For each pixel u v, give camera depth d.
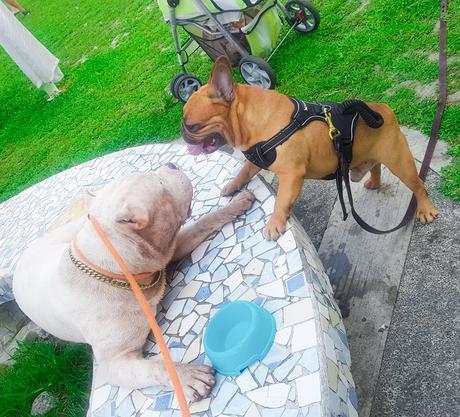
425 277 0.93
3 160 2.32
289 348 0.67
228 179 1.04
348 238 1.07
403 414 0.79
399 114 1.25
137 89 2.16
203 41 1.70
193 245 0.91
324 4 1.86
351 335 0.91
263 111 0.87
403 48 1.46
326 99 1.45
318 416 0.59
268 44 1.67
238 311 0.72
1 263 1.22
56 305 0.83
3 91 3.06
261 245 0.84
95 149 1.94
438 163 1.09
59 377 1.12
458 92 1.21
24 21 3.96
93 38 2.93
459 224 0.97
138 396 0.74
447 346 0.83
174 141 1.72
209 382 0.68
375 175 1.08
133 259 0.78
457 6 1.47
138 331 0.79
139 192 0.78
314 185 1.23
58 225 1.12
